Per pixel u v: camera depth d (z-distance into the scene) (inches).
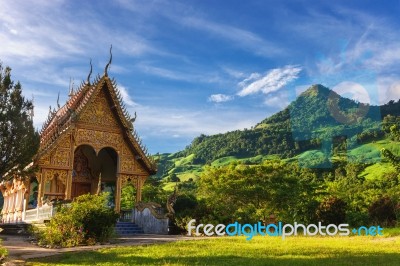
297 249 500.7
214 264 373.7
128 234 906.1
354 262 383.6
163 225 924.6
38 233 717.9
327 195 1416.1
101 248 551.8
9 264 391.9
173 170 5142.7
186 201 1059.9
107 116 1096.8
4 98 627.5
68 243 610.9
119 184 1089.4
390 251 481.7
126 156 1114.7
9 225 958.4
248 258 418.3
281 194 1272.1
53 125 1158.3
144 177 1139.3
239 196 1290.6
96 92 1070.4
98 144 1068.5
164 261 394.0
